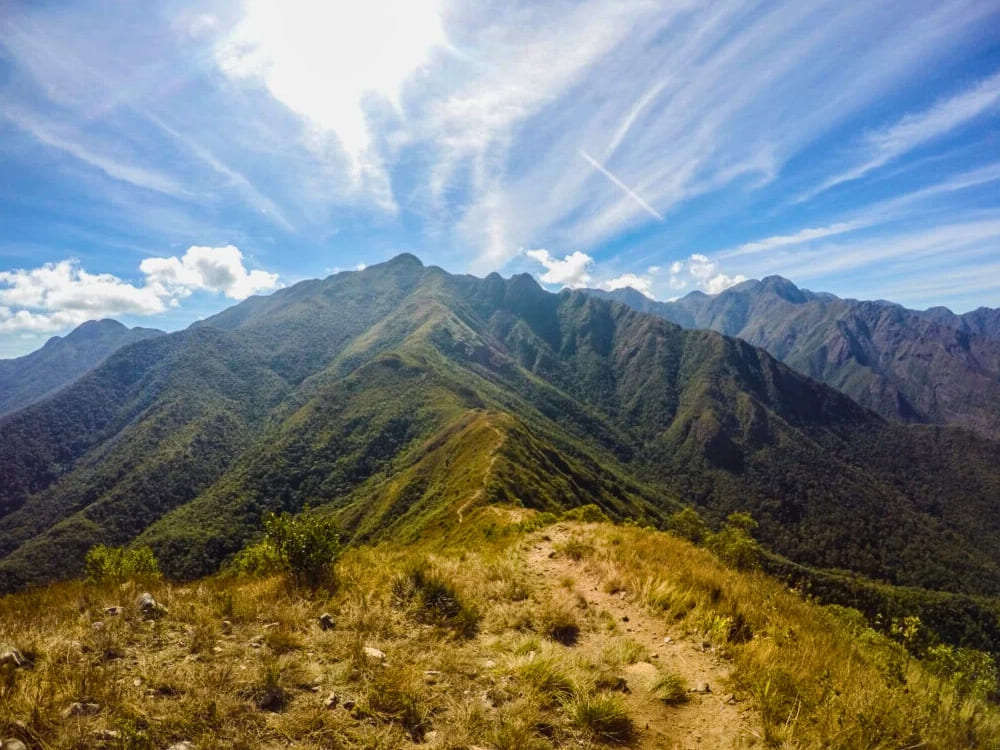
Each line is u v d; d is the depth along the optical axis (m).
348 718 4.86
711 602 9.24
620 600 9.91
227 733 4.34
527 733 4.84
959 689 6.73
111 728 4.20
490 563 12.28
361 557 13.04
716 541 16.22
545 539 16.81
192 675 5.25
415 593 8.85
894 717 5.41
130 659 5.66
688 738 5.25
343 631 7.18
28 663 5.30
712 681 6.53
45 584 10.00
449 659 6.43
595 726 5.20
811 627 8.58
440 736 4.72
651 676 6.50
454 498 98.69
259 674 5.34
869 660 7.70
